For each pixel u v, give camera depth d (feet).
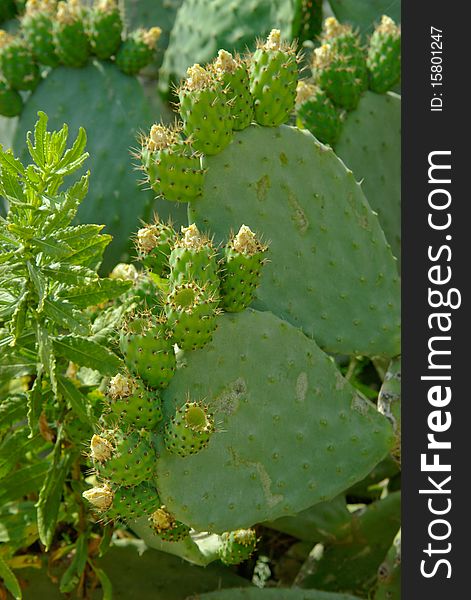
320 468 4.92
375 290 5.32
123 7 6.84
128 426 4.50
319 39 6.17
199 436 4.47
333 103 6.00
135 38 6.50
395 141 6.14
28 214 4.66
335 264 5.21
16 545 5.33
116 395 4.48
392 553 5.42
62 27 6.38
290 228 5.07
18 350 4.88
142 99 6.54
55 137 4.61
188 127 4.79
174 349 4.64
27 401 4.99
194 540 5.45
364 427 5.04
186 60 6.48
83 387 5.10
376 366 6.06
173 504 4.57
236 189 4.91
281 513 4.81
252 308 5.00
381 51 5.99
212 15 6.36
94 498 4.48
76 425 5.06
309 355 4.91
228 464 4.69
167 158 4.75
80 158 4.68
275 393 4.81
